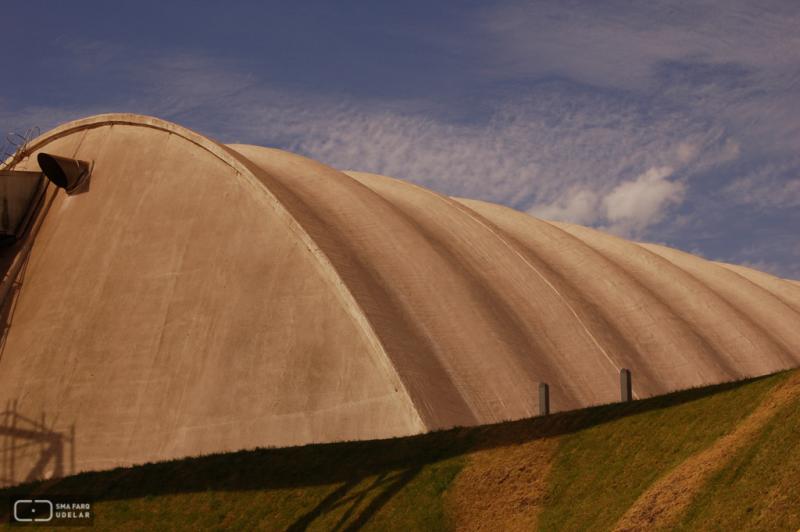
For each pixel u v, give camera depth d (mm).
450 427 28828
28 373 36594
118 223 38969
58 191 42562
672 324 42156
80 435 34062
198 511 26953
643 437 22438
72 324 37000
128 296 36531
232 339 33188
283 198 36219
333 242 34938
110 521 27844
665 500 19516
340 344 31297
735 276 53500
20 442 35062
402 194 46094
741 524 17844
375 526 23469
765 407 20688
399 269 35938
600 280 44062
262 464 28500
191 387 32969
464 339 33594
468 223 42594
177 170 38875
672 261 55969
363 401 29828
